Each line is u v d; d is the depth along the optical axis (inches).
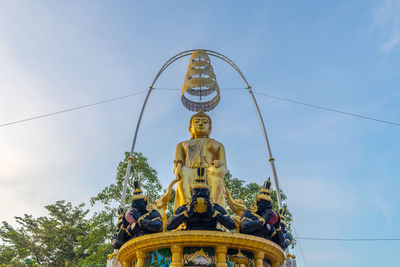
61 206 2564.0
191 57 653.9
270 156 652.1
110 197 1250.0
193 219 352.8
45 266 2111.2
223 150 542.3
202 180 361.4
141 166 1266.0
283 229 410.9
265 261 382.9
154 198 1237.1
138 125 642.8
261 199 378.0
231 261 348.8
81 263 1508.4
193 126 582.2
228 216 356.5
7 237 2233.0
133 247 364.8
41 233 2359.7
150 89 679.1
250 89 711.1
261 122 686.5
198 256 342.3
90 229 1332.4
